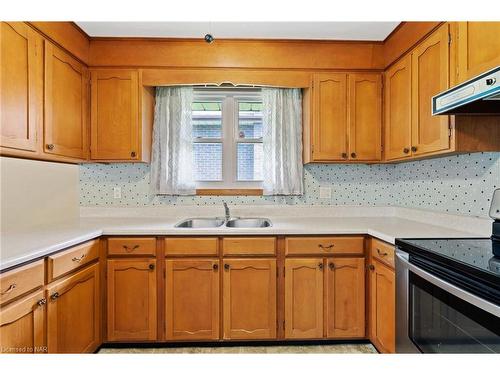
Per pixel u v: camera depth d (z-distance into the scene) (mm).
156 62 2369
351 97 2416
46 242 1580
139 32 2270
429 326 1381
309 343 2125
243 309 2055
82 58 2248
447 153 1792
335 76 2418
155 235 2035
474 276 1116
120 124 2357
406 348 1564
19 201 2061
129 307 2033
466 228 1891
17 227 2045
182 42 2373
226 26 2186
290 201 2711
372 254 2031
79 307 1777
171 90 2594
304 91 2600
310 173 2713
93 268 1923
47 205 2291
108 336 2027
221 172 2771
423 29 1877
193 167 2676
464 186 1944
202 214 2646
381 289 1896
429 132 1846
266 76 2408
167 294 2035
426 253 1407
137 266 2027
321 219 2521
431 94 1816
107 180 2637
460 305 1180
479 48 1435
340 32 2277
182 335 2041
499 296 1019
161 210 2625
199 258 2047
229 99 2760
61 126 2029
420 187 2396
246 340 2076
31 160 2146
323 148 2416
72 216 2549
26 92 1718
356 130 2418
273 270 2057
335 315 2072
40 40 1829
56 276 1558
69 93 2113
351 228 2072
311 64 2414
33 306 1405
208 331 2049
